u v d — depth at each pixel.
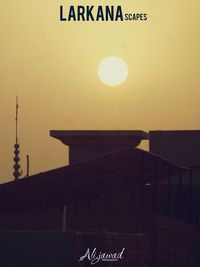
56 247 24.86
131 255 28.94
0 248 24.78
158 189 46.53
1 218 41.03
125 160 37.72
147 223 33.12
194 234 41.78
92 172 39.03
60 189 41.38
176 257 36.41
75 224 35.78
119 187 43.25
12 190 40.31
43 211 41.03
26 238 24.88
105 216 34.66
